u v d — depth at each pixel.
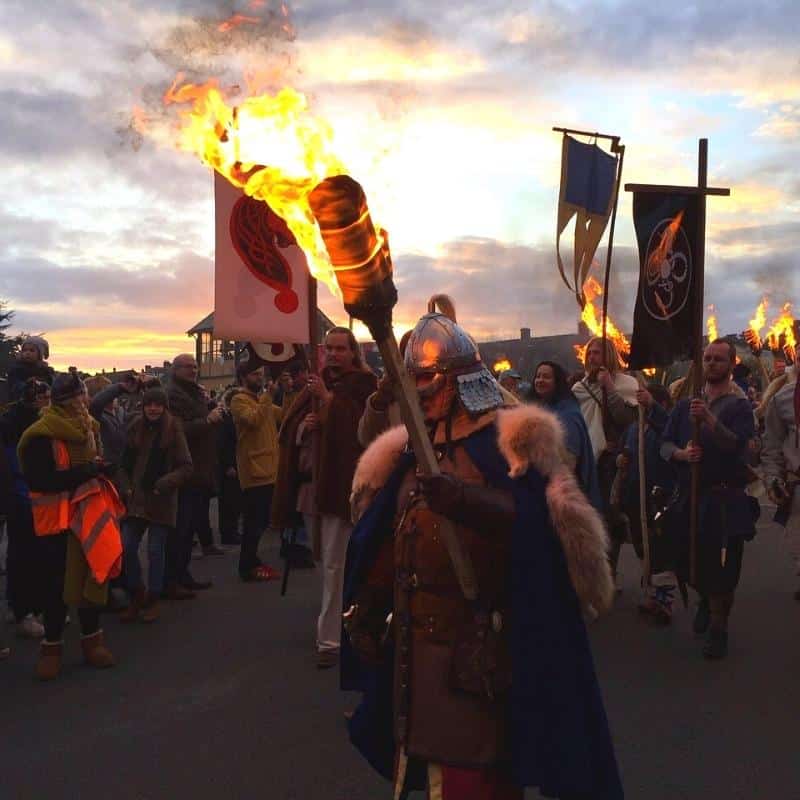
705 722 4.91
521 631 2.65
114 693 5.56
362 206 2.26
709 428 6.15
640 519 7.24
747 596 7.80
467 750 2.67
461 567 2.61
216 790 4.19
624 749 4.56
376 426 5.09
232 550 10.52
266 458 8.71
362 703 3.09
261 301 5.87
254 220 5.84
